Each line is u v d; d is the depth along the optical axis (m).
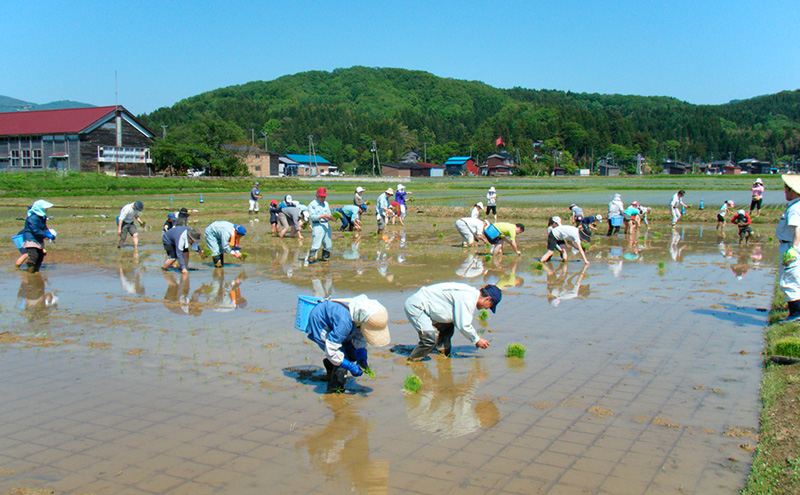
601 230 23.89
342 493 4.13
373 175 146.62
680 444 4.88
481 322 9.07
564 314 9.54
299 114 191.25
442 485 4.24
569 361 7.15
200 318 9.14
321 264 14.62
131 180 59.53
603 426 5.25
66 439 4.98
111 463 4.56
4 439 4.97
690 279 12.64
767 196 45.75
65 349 7.50
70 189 53.56
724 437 5.00
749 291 11.31
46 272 13.34
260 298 10.62
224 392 6.08
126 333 8.27
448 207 33.97
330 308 6.04
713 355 7.32
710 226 25.28
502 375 6.66
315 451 4.78
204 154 82.69
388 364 7.10
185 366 6.88
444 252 16.91
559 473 4.41
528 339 8.13
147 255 16.17
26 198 44.69
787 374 6.30
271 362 7.05
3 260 15.18
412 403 5.83
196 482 4.27
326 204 14.89
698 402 5.78
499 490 4.16
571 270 13.86
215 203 40.31
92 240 19.67
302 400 5.89
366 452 4.77
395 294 10.99
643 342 7.93
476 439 5.02
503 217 29.44
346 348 6.41
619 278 12.78
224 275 13.05
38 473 4.39
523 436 5.06
